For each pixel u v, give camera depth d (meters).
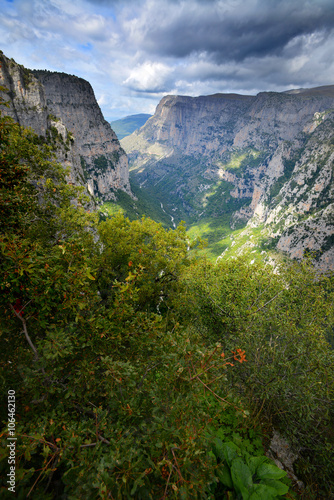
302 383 8.98
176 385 4.56
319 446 8.45
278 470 5.70
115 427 4.14
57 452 3.28
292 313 10.66
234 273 13.66
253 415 9.15
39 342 4.34
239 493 5.08
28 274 4.29
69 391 4.36
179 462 3.36
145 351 5.89
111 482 2.95
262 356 10.45
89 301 5.52
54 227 16.67
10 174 6.38
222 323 13.44
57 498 3.50
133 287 5.48
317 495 7.52
